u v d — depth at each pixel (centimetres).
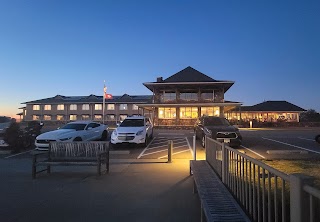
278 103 6034
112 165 1064
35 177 866
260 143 1727
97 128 1794
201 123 1698
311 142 1781
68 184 782
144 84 3847
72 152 938
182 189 724
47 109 6588
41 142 1401
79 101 6481
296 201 239
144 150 1472
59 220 517
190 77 4009
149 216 537
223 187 549
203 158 1217
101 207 588
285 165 1009
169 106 3822
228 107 4034
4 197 661
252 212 402
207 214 398
